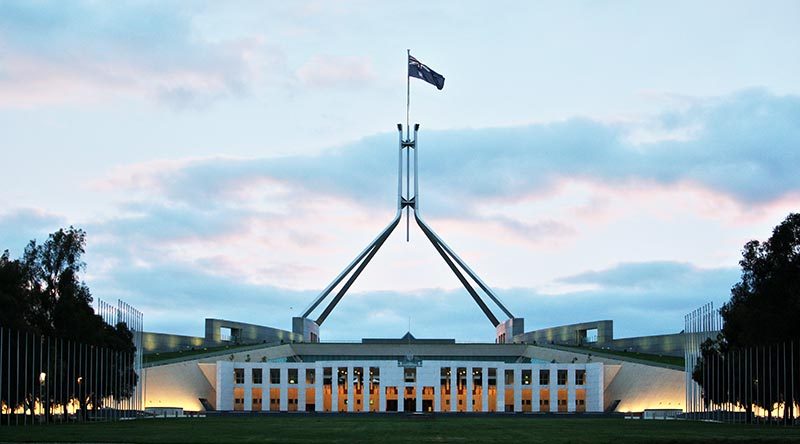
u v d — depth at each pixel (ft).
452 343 607.37
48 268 372.79
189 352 548.72
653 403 488.85
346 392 520.01
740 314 349.20
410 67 565.12
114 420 347.56
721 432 239.30
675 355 544.62
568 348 571.69
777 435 217.56
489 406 520.01
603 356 533.96
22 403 307.37
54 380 328.29
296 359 590.96
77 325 362.12
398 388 517.96
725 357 375.66
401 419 379.76
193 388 504.84
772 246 333.83
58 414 355.77
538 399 519.60
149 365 482.28
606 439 197.57
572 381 519.19
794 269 328.29
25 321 320.50
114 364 383.24
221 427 265.75
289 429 251.80
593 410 512.22
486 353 598.34
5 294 317.22
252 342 618.44
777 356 315.99
